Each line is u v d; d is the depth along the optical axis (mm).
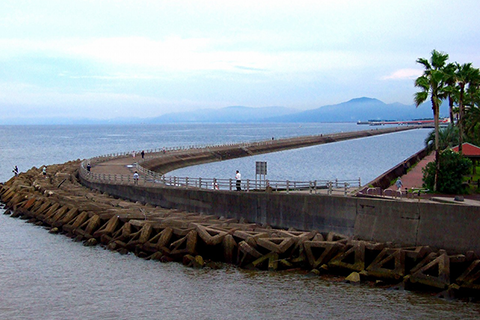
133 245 31859
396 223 28547
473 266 23375
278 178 76562
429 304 22359
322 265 26688
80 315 22547
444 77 42219
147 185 49156
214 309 22828
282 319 21594
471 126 66562
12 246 34625
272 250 27641
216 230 29719
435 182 42188
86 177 62031
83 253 32344
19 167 107750
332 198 31797
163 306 23344
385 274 24625
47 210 43562
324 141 198125
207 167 98938
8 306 23656
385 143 198875
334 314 21859
